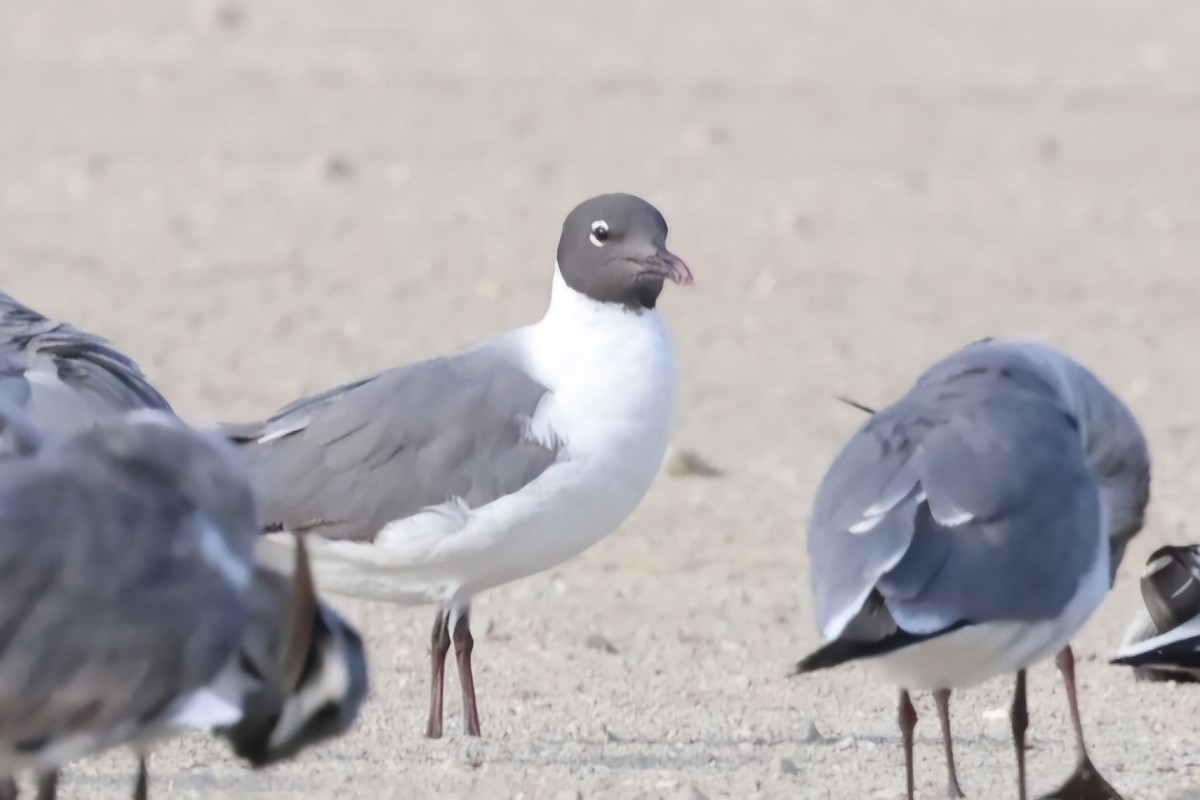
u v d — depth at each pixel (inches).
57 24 1697.8
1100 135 1398.9
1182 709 483.8
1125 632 514.6
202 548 317.7
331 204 1162.0
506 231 1109.7
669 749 453.4
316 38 1688.0
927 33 1808.6
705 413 788.6
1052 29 1838.1
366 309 941.8
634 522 655.1
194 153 1279.5
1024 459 378.3
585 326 463.5
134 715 313.9
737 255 1064.2
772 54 1686.8
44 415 402.9
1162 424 773.9
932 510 369.7
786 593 585.6
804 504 678.5
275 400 784.3
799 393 820.6
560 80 1550.2
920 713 482.3
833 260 1058.7
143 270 1001.5
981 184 1254.3
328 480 455.2
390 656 522.9
